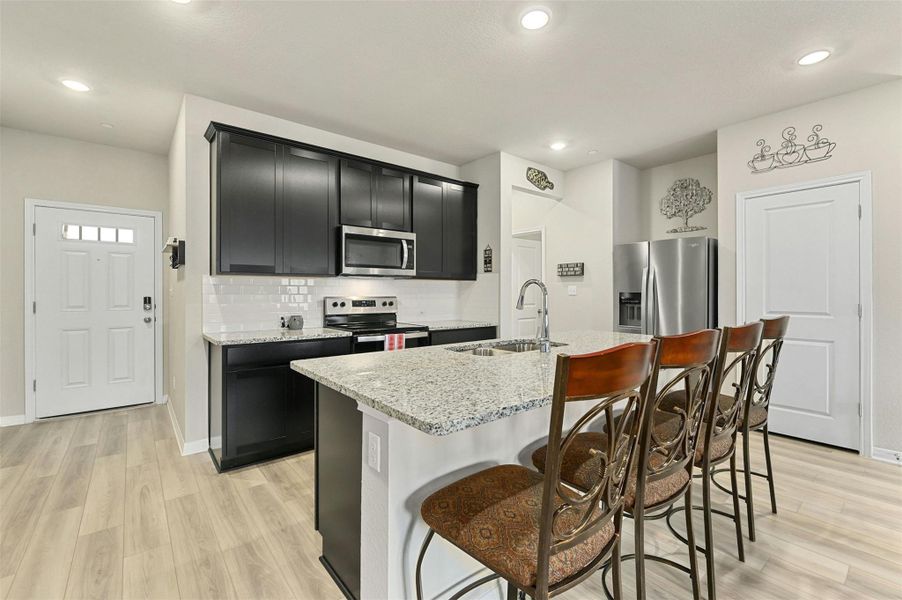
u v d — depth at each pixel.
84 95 2.98
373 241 3.63
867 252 2.92
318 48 2.43
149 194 4.21
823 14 2.13
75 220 3.87
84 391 3.93
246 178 2.99
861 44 2.39
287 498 2.35
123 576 1.70
